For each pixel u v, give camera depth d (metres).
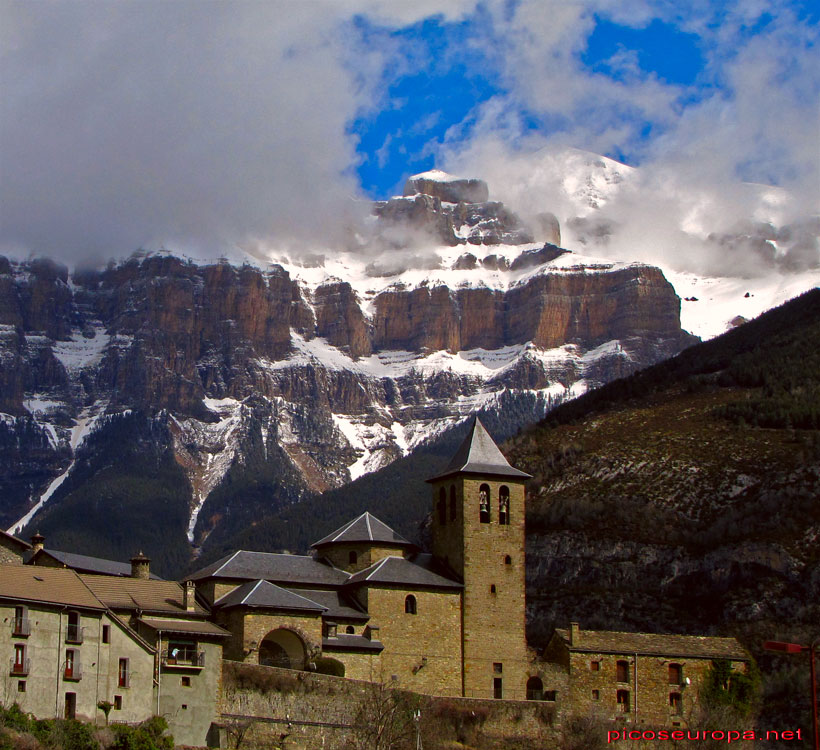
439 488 158.25
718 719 143.75
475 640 148.75
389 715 129.38
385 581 146.25
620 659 147.88
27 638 114.06
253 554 148.12
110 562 176.38
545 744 140.25
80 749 108.19
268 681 127.81
